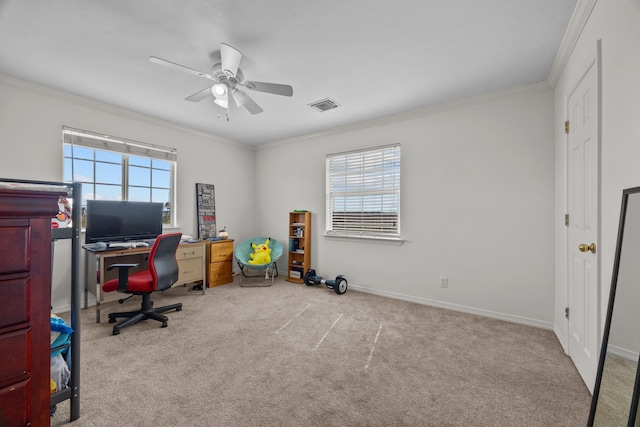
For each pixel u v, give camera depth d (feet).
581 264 6.17
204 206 14.40
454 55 7.37
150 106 10.91
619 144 4.35
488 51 7.17
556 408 5.14
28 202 3.57
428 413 5.01
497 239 9.59
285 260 15.88
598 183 5.08
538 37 6.57
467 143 10.15
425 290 11.10
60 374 4.74
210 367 6.47
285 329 8.64
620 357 3.76
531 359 6.87
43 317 3.77
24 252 3.57
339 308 10.57
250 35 6.55
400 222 11.80
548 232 8.74
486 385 5.82
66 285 9.95
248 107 8.74
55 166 9.67
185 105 10.82
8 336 3.47
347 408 5.13
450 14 5.84
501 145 9.50
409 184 11.49
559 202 8.03
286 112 11.48
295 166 15.44
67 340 4.81
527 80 8.69
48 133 9.50
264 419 4.84
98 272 9.20
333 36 6.59
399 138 11.78
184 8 5.66
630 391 3.48
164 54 7.36
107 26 6.23
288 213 15.76
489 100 9.67
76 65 7.92
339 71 8.20
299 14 5.85
